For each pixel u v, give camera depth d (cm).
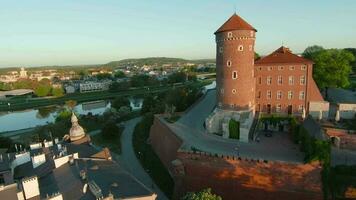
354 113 6494
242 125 5719
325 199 4116
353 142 5169
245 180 4600
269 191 4441
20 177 3969
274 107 7169
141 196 2948
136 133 9162
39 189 3375
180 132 6303
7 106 17338
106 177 3466
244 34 6131
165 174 6016
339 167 4294
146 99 11975
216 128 6512
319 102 6750
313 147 4188
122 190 3095
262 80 7156
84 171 3478
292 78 6881
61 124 9631
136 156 7288
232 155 4794
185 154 5066
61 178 3584
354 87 9531
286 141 5662
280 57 7125
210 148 5256
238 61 6250
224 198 4762
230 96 6444
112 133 8900
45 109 16612
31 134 9350
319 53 7912
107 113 11475
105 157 4766
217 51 6631
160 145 7050
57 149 4888
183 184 5131
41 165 4250
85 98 19612
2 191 2888
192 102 9475
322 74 7556
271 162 4384
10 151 6800
